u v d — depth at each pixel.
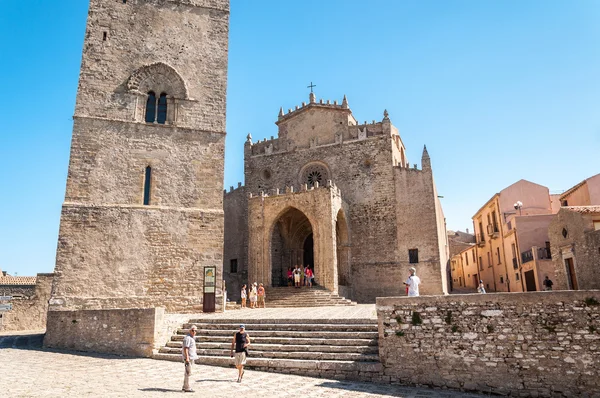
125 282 23.69
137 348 18.06
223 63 28.56
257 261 35.28
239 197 44.62
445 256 46.94
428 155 39.44
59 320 21.03
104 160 24.98
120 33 26.80
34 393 10.95
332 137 42.78
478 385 13.60
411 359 14.42
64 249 23.23
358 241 39.72
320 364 15.01
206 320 19.98
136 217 24.67
